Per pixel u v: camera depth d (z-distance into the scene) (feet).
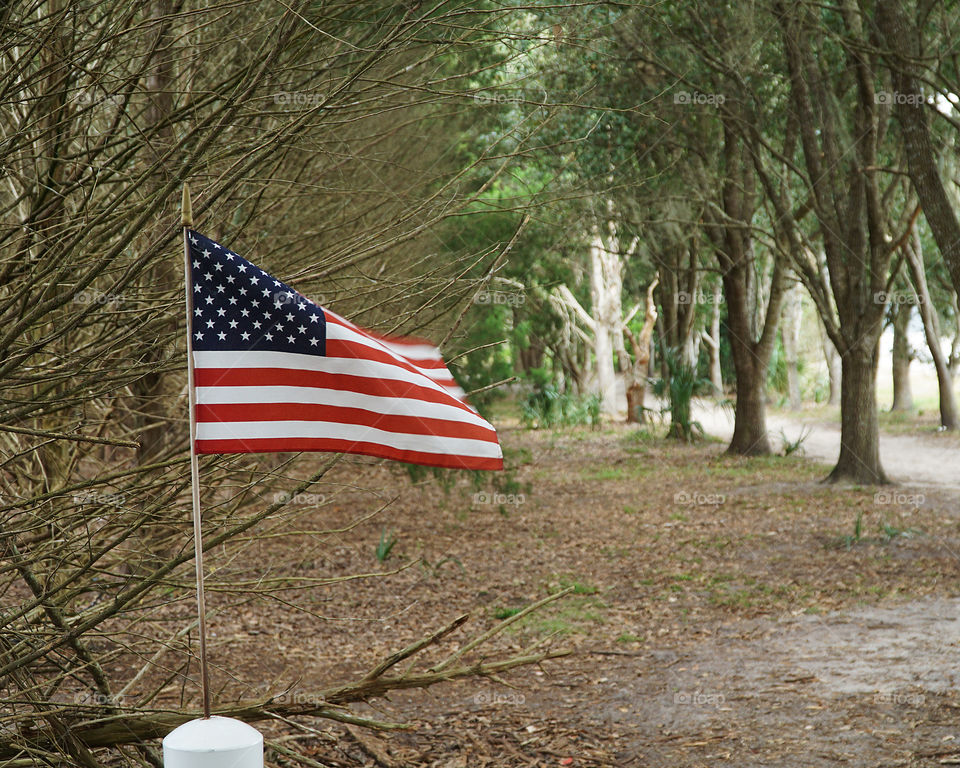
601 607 31.45
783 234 66.59
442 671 13.03
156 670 22.12
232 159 14.62
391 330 12.84
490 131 29.73
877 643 25.44
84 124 14.44
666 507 52.24
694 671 23.84
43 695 13.26
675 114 48.11
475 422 11.33
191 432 10.30
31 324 11.02
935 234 36.40
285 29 11.02
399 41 12.25
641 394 106.52
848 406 57.82
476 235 34.37
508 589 34.22
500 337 46.44
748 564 37.27
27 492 17.29
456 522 46.70
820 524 45.11
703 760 18.01
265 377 10.53
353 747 19.31
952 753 17.46
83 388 12.10
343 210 20.01
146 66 12.50
